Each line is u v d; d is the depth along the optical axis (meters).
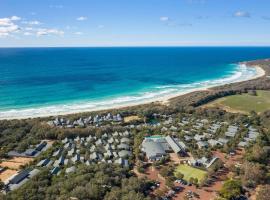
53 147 129.12
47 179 99.75
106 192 91.38
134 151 127.62
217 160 117.62
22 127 148.50
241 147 133.62
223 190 93.50
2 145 130.00
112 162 115.12
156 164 115.12
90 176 99.12
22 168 111.06
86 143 133.88
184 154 126.31
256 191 96.81
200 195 95.50
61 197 85.75
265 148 121.75
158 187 99.88
